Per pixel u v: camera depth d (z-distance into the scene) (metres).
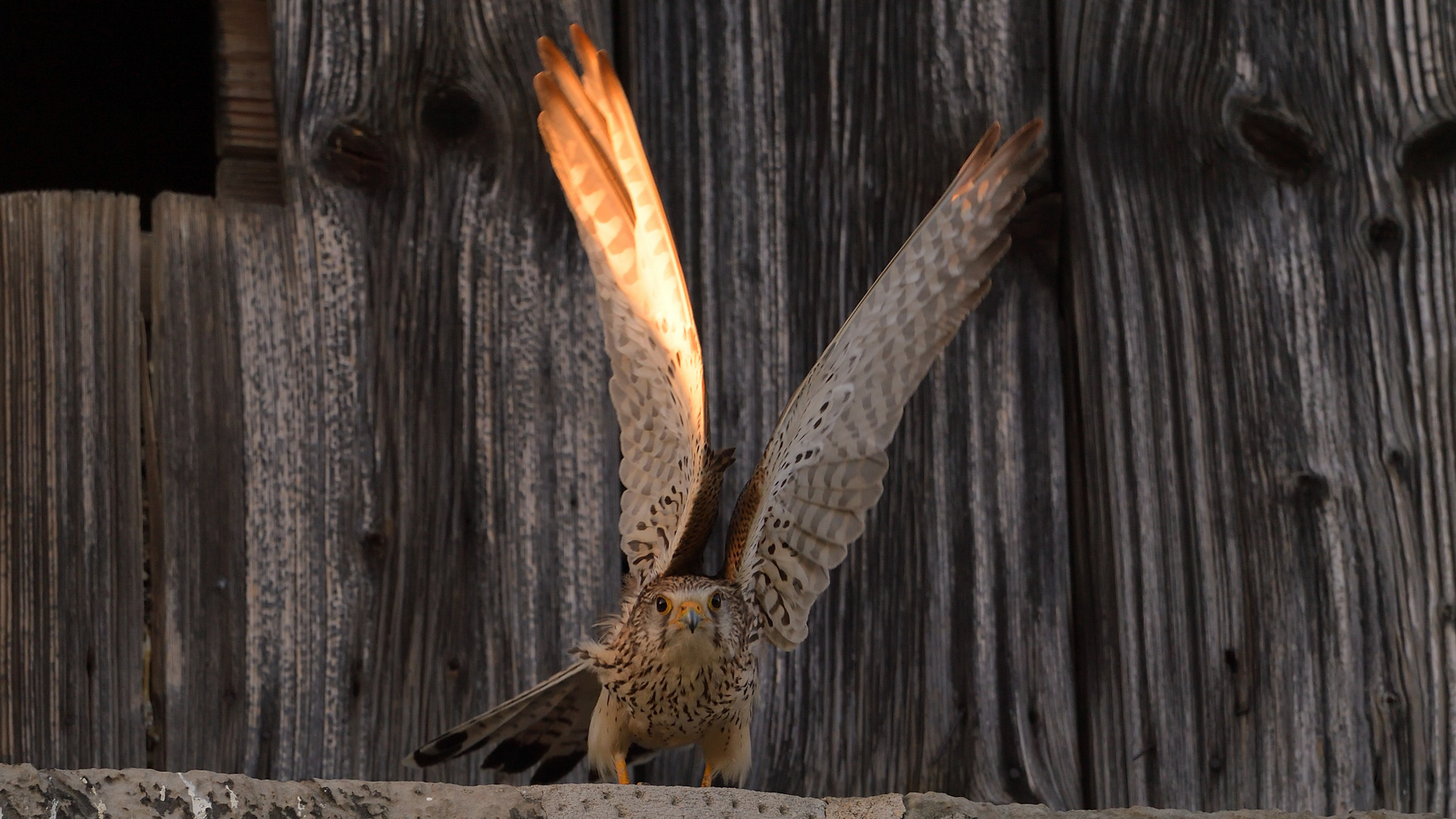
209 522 7.05
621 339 6.32
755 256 7.86
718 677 6.09
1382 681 7.80
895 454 7.78
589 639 6.85
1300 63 8.47
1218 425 7.98
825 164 8.03
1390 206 8.36
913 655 7.61
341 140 7.57
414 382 7.40
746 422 7.70
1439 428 8.12
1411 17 8.58
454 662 7.20
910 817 5.14
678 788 5.05
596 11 7.93
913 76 8.19
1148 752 7.61
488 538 7.34
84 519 6.95
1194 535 7.85
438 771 7.21
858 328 5.99
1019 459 7.86
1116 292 8.05
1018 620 7.70
